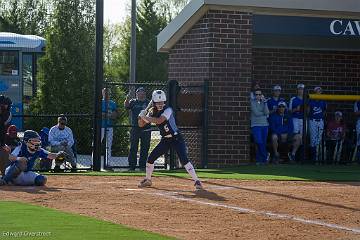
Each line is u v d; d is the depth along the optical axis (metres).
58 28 51.59
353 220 20.97
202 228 18.98
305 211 22.33
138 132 36.34
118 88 48.50
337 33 41.34
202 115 37.72
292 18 40.66
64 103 50.22
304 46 42.94
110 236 17.17
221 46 38.28
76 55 51.12
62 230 17.81
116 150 47.03
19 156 27.80
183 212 21.52
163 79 107.44
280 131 39.66
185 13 38.88
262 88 43.03
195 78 39.09
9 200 23.17
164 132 27.34
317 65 43.88
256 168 36.88
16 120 58.62
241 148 38.69
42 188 26.78
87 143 47.41
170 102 36.25
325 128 40.72
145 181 27.80
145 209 21.94
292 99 40.16
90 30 52.16
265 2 38.72
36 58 61.69
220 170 35.94
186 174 33.09
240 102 38.59
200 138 38.06
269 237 17.97
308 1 39.62
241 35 38.59
